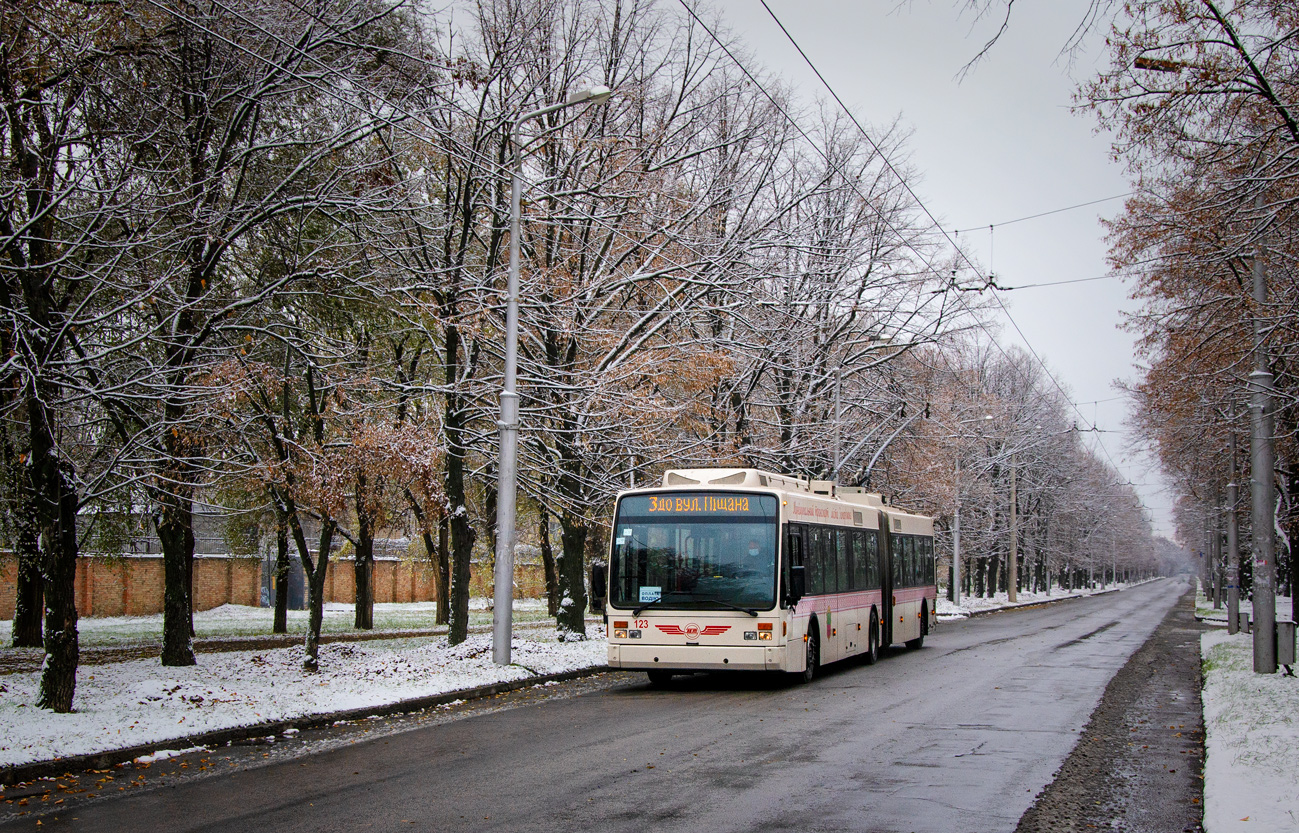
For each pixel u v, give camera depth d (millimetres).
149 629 32281
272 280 18422
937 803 8250
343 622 39156
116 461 13508
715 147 23938
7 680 15969
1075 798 8609
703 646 16828
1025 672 20078
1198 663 22859
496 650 18328
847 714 13711
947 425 37969
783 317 28078
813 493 21109
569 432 22094
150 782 9328
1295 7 11734
